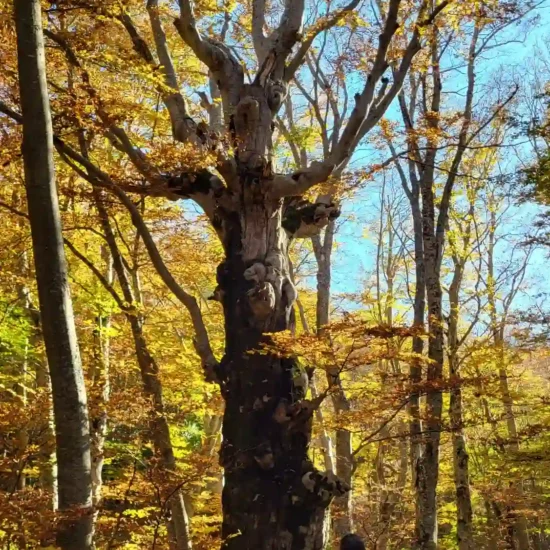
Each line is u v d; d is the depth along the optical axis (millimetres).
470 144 13844
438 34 9508
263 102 7730
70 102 6223
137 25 9469
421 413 8508
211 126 8469
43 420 6855
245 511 6531
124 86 7539
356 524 13922
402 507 15672
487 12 9211
